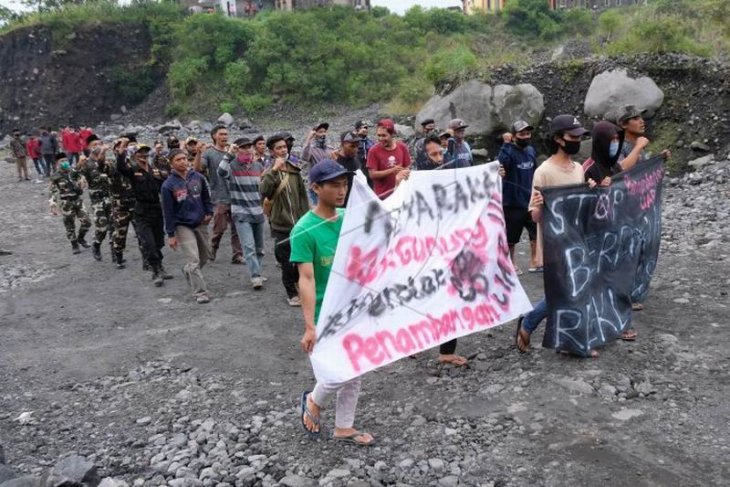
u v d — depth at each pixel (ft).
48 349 22.00
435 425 14.84
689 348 17.66
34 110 120.88
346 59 113.70
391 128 25.46
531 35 128.88
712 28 52.06
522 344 18.19
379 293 14.69
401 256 15.12
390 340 14.70
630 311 18.60
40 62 123.03
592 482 12.25
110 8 130.93
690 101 44.06
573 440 13.66
